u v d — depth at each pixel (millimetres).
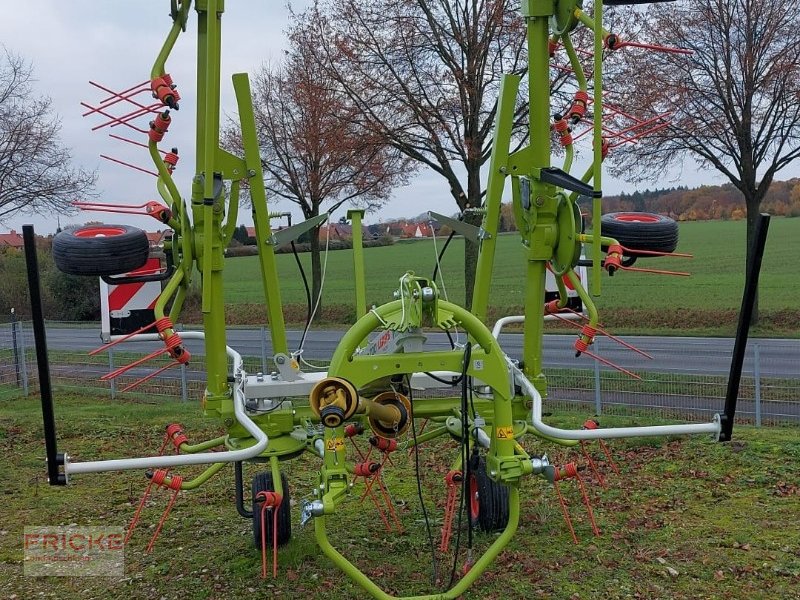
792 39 15734
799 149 16781
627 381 11516
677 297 24094
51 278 30484
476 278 5109
